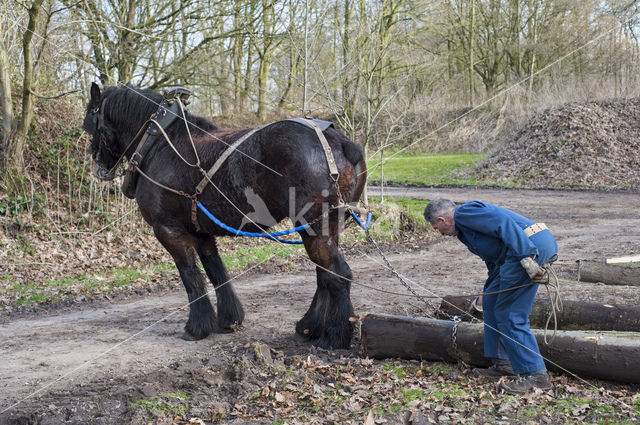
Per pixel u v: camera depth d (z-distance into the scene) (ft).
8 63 36.68
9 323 21.03
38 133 39.47
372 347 15.38
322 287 16.49
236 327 18.51
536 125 79.66
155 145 17.33
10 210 34.55
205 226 16.78
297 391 13.61
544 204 53.06
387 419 12.05
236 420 12.54
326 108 46.57
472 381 13.71
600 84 85.97
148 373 14.99
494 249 13.11
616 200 54.44
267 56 57.67
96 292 25.52
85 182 39.24
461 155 91.97
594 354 12.98
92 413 13.01
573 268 24.68
